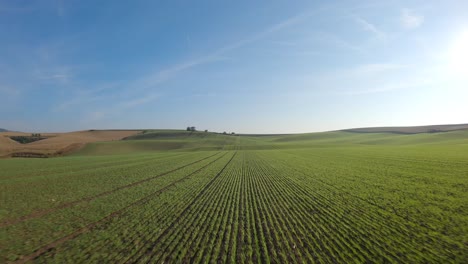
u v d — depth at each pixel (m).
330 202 17.14
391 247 10.00
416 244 10.26
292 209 15.52
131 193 20.64
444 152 50.78
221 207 16.12
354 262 8.88
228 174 31.70
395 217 13.70
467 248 9.82
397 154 52.28
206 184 24.73
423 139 109.12
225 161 50.00
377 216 13.94
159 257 9.29
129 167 39.34
